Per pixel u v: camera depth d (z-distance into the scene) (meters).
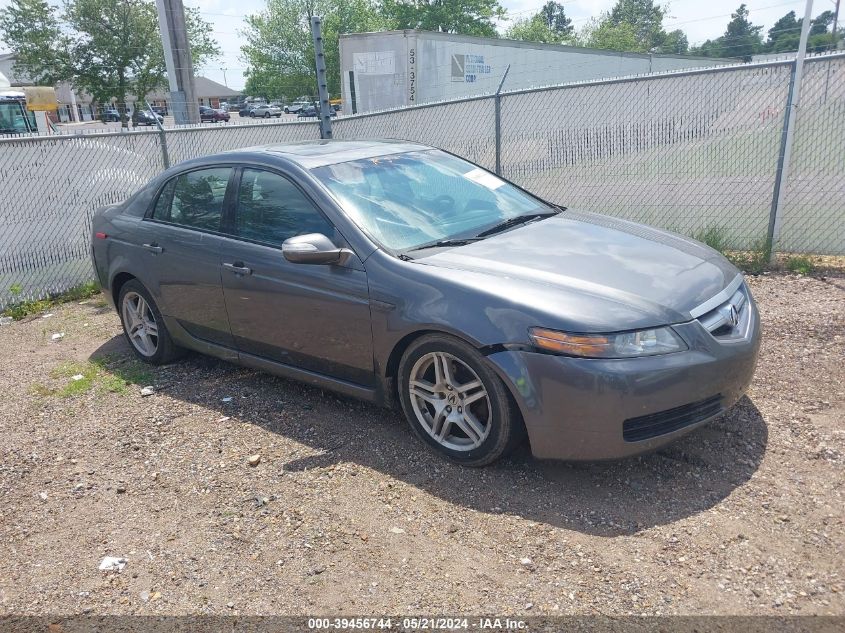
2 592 2.88
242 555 2.98
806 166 6.79
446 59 17.14
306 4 49.84
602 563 2.76
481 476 3.45
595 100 7.99
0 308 7.48
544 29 66.62
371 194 4.12
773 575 2.62
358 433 4.00
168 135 8.56
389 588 2.71
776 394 4.10
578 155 8.24
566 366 3.06
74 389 5.01
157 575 2.91
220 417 4.36
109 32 39.50
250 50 50.62
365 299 3.68
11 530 3.33
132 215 5.23
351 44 16.80
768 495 3.13
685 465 3.42
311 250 3.65
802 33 6.39
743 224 7.41
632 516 3.05
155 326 5.26
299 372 4.24
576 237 3.95
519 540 2.94
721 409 3.31
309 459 3.75
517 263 3.55
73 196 7.94
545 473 3.44
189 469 3.75
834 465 3.33
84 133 7.82
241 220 4.41
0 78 19.64
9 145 7.40
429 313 3.41
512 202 4.59
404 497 3.32
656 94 7.59
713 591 2.56
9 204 7.48
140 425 4.35
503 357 3.19
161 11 12.86
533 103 8.43
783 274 6.68
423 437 3.68
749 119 7.09
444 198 4.34
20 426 4.50
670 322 3.15
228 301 4.44
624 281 3.37
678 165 7.64
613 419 3.05
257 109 59.41
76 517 3.40
